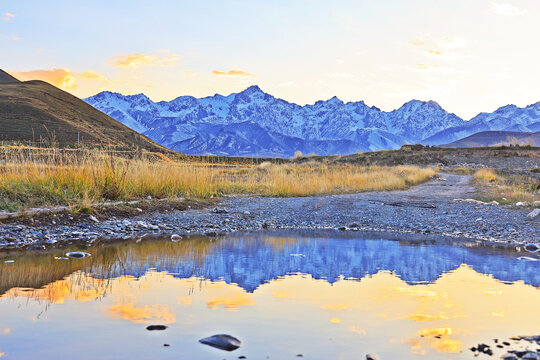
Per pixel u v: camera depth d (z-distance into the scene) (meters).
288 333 4.06
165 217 13.25
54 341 3.72
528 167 58.22
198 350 3.59
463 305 5.09
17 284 5.71
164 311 4.64
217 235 11.02
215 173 23.56
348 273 6.77
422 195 23.36
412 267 7.33
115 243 9.37
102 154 16.22
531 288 5.96
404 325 4.36
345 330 4.18
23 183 12.42
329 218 14.48
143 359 3.37
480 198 21.28
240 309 4.77
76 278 6.11
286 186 23.03
